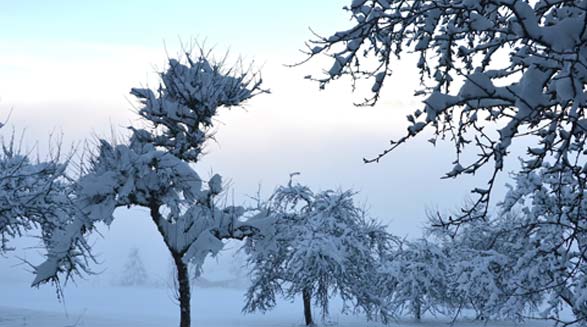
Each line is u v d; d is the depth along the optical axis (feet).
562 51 11.48
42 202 55.52
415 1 15.48
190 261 48.08
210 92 49.75
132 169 46.75
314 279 99.81
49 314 84.69
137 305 187.11
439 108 13.11
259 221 52.01
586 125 13.21
